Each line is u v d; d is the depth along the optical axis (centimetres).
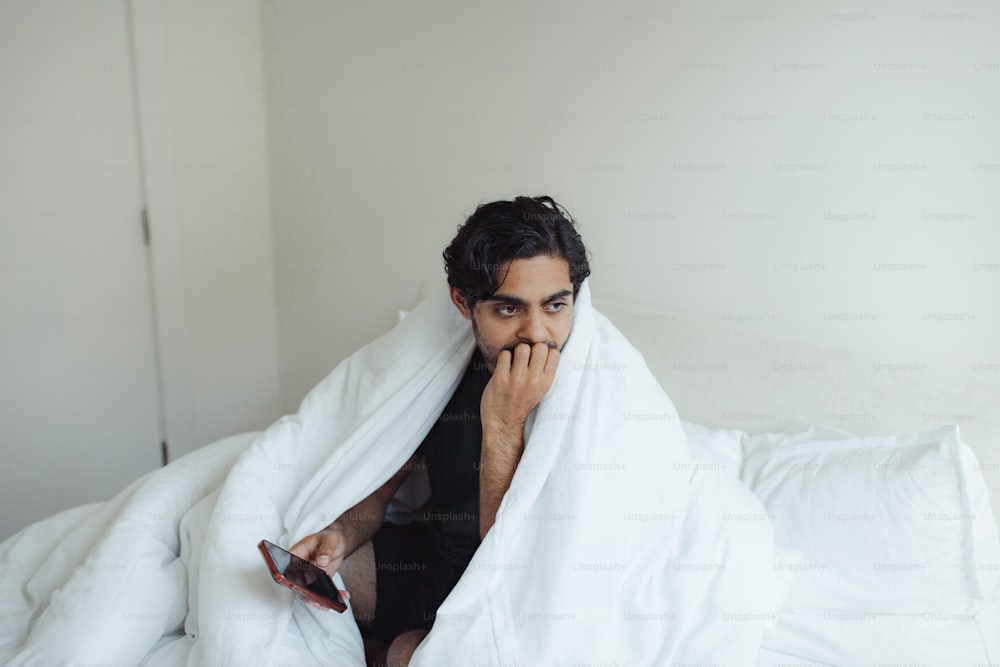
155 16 244
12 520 244
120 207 248
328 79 260
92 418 254
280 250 290
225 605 120
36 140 230
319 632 125
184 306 264
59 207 237
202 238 268
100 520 147
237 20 268
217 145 269
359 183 260
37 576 141
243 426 293
